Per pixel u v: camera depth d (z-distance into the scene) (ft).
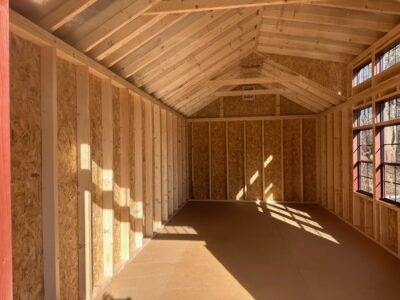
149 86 17.48
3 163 1.78
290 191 30.63
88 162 10.58
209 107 31.48
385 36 15.39
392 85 14.73
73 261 10.22
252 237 18.01
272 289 11.24
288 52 20.99
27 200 7.93
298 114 30.14
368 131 18.66
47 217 8.49
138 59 13.78
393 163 15.61
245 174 30.94
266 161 30.86
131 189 15.80
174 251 15.53
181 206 28.07
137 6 10.12
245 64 22.44
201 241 17.25
